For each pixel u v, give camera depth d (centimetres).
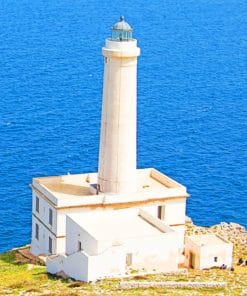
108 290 8688
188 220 13125
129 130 11081
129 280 9125
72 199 10756
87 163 19900
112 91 10975
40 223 11381
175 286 8900
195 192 18025
